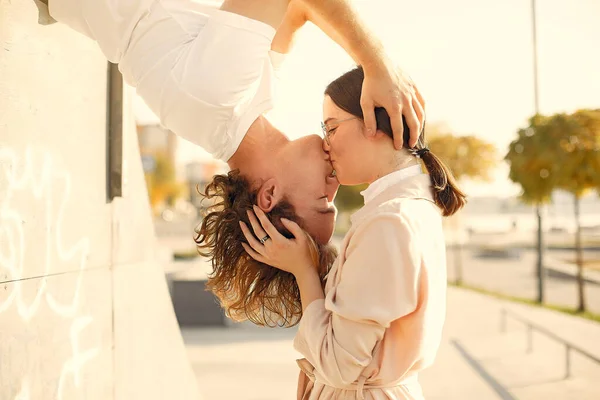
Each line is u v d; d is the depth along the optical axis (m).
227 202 2.20
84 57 2.57
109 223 2.84
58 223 2.29
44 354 2.13
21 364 1.97
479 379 7.70
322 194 2.16
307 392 2.23
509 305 16.02
